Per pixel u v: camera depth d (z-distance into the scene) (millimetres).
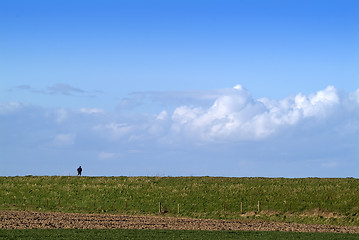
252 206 71625
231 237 48281
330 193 74062
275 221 65188
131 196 80250
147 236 47844
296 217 66188
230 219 66875
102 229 52031
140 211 72938
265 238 47844
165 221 61875
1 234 46562
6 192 84312
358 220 62906
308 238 48344
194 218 68125
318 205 69062
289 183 84500
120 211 73375
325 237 49188
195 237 47875
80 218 62406
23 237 45312
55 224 55188
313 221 64062
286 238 48125
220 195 78062
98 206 76250
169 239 46344
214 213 70062
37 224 54594
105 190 84250
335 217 64688
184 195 78938
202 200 76000
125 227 54625
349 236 50188
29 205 77062
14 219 58562
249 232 52156
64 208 75375
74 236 46594
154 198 78500
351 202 69062
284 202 71625
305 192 76000
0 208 74375
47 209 74562
